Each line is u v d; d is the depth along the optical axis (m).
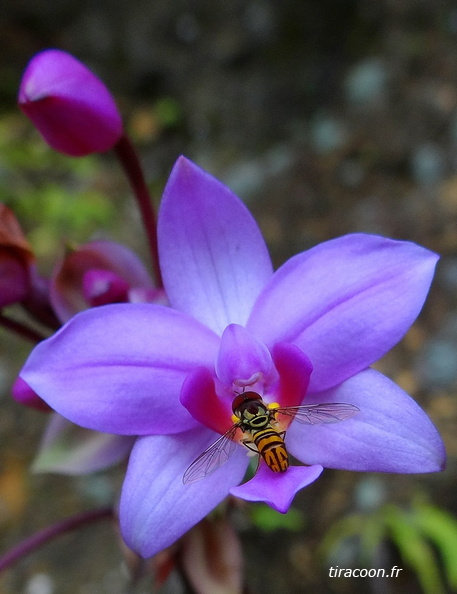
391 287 0.08
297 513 0.18
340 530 0.17
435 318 0.20
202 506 0.08
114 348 0.08
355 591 0.17
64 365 0.08
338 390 0.08
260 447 0.08
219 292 0.09
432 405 0.18
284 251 0.23
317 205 0.24
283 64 0.28
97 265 0.11
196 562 0.11
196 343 0.09
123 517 0.08
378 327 0.08
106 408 0.08
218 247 0.09
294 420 0.09
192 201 0.09
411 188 0.23
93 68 0.30
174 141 0.30
